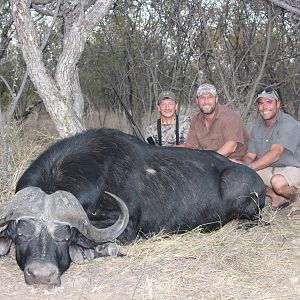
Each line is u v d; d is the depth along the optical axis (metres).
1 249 5.48
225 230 6.90
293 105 14.63
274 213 7.44
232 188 6.98
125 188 6.36
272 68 13.36
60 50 12.55
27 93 14.11
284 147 7.72
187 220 6.84
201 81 12.21
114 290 5.17
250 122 11.62
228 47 13.42
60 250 5.10
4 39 11.58
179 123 8.77
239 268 5.73
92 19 7.84
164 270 5.61
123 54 14.60
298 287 5.28
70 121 7.85
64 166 5.92
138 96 14.48
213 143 8.05
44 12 8.52
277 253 6.15
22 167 8.09
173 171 6.80
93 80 15.83
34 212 5.07
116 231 5.43
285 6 8.73
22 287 5.28
